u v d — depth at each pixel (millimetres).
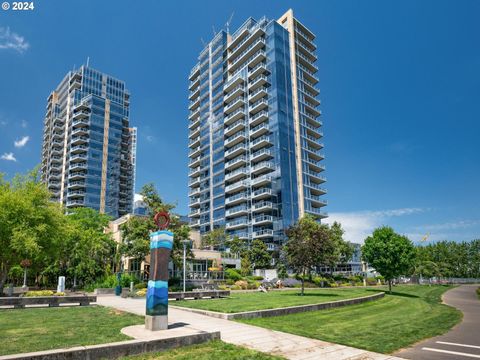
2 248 27828
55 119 123125
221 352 8977
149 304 10969
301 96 94000
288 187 80375
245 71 93188
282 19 101000
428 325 16156
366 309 21969
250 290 41031
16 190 29797
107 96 128875
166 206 39375
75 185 107125
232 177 89062
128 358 8156
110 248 49719
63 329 11000
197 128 110625
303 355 9367
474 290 54344
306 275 60875
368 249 40844
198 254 56562
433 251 115000
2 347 8531
